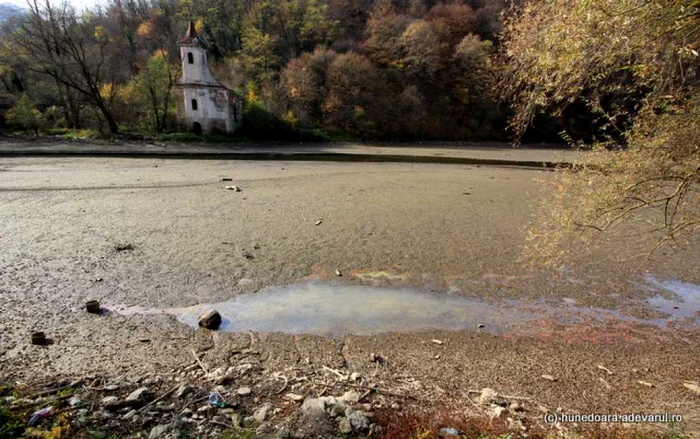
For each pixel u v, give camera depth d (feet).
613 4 11.18
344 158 96.84
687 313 23.59
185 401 13.39
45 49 115.34
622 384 16.47
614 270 29.17
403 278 27.30
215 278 26.11
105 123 116.88
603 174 16.87
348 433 11.73
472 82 157.69
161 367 16.61
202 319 20.48
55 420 11.66
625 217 18.08
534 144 155.33
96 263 27.40
